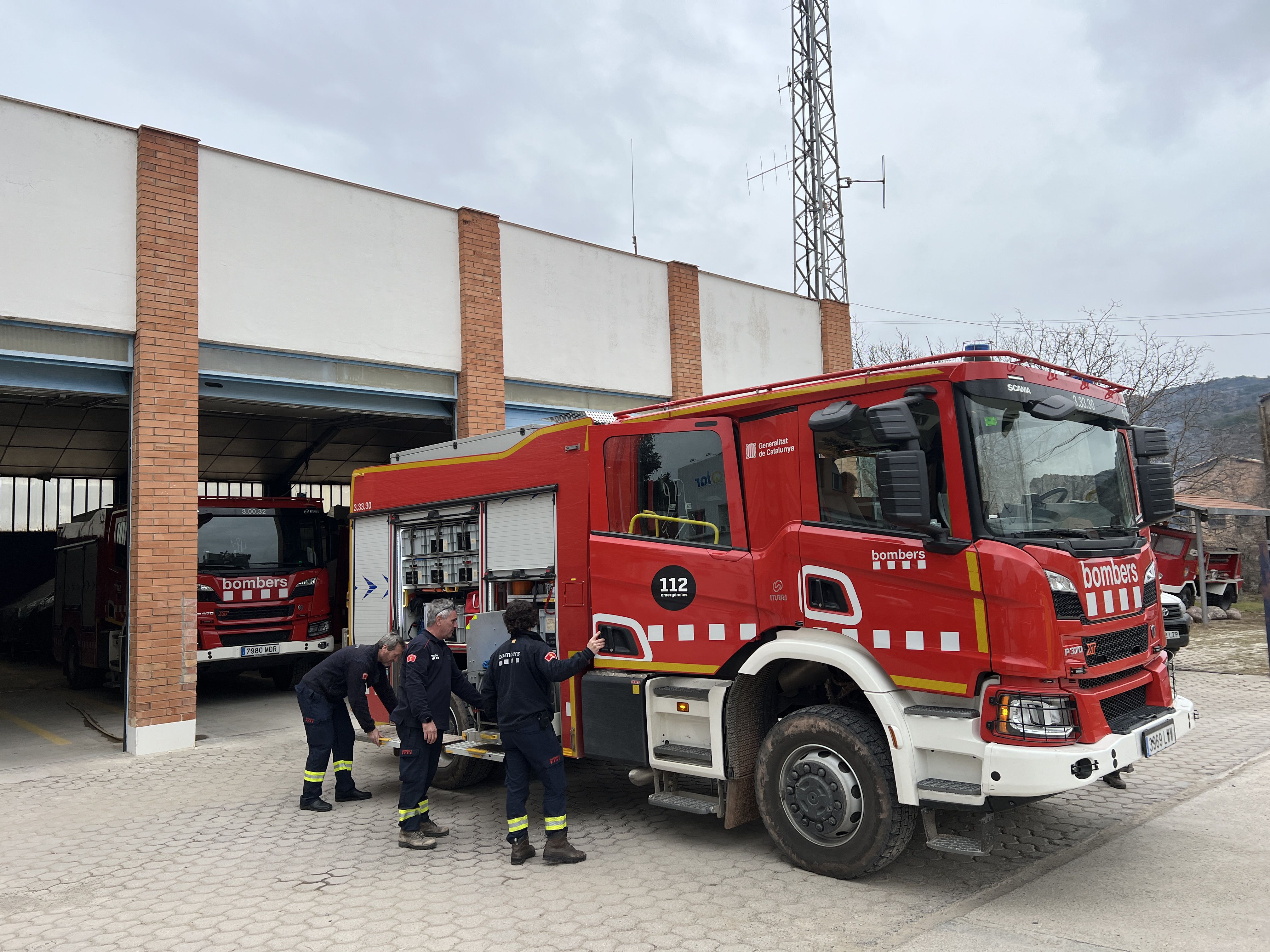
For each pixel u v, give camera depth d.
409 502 8.14
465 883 5.27
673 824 6.39
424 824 6.20
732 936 4.36
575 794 7.40
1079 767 4.32
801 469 5.43
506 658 5.65
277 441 16.97
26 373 9.26
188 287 9.99
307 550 13.76
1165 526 18.70
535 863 5.62
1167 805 6.36
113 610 13.54
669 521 6.05
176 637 9.67
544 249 13.47
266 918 4.83
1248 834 5.68
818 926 4.44
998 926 4.36
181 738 9.66
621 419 6.45
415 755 6.04
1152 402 25.33
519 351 12.99
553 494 6.76
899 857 5.45
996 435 4.89
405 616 8.16
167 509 9.68
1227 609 19.45
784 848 5.31
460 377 12.40
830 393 5.32
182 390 9.88
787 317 17.02
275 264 10.80
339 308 11.29
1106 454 5.66
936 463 4.88
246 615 12.92
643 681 5.95
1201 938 4.14
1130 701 5.12
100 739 10.69
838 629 5.15
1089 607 4.65
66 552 16.25
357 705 7.21
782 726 5.32
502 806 7.08
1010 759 4.42
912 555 4.88
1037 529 4.89
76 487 22.45
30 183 9.20
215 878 5.54
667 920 4.59
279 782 8.15
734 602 5.61
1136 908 4.53
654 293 14.89
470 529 7.52
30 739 10.88
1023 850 5.51
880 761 4.91
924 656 4.81
